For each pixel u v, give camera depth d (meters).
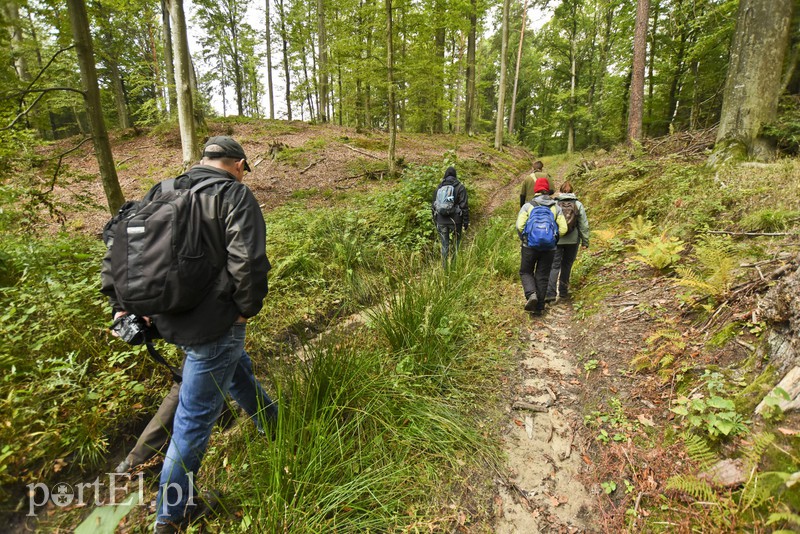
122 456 2.19
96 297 3.03
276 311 3.69
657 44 13.84
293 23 20.56
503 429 2.55
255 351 3.03
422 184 7.26
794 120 4.71
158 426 2.00
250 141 13.87
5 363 2.13
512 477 2.19
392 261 4.68
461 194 5.45
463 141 20.06
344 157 12.35
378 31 11.63
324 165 11.46
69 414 2.10
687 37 12.40
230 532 1.78
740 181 4.45
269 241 5.00
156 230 1.49
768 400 1.73
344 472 2.07
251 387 2.15
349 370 2.49
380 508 1.94
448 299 3.53
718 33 10.38
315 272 4.56
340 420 2.33
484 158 15.46
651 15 13.83
